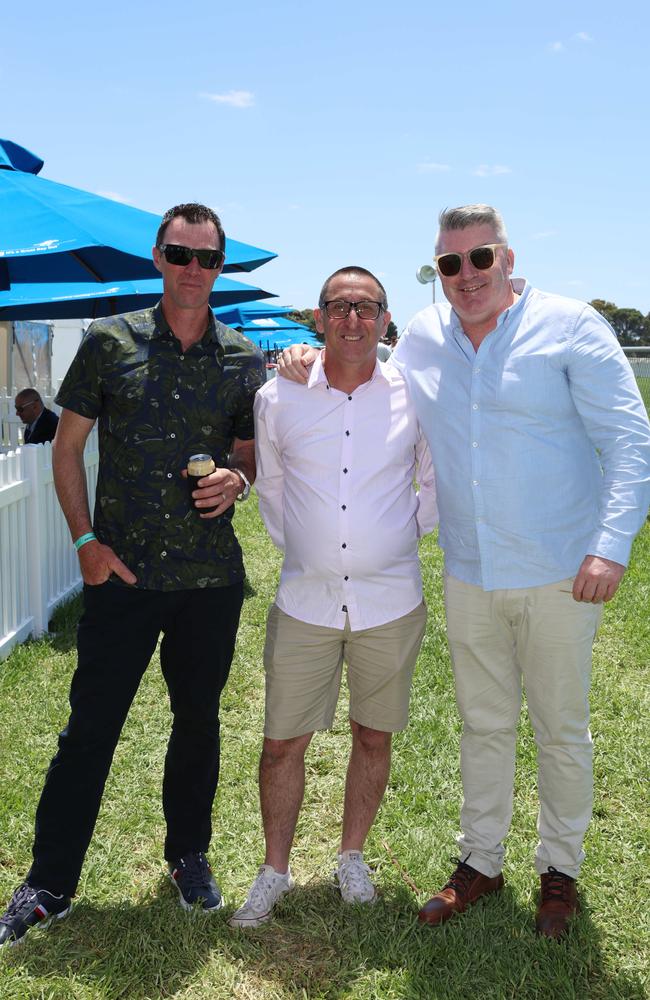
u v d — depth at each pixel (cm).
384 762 299
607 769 384
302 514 279
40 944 263
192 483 260
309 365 278
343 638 288
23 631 544
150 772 382
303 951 267
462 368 267
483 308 256
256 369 280
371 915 281
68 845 271
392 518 279
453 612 280
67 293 682
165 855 299
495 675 281
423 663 510
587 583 248
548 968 256
